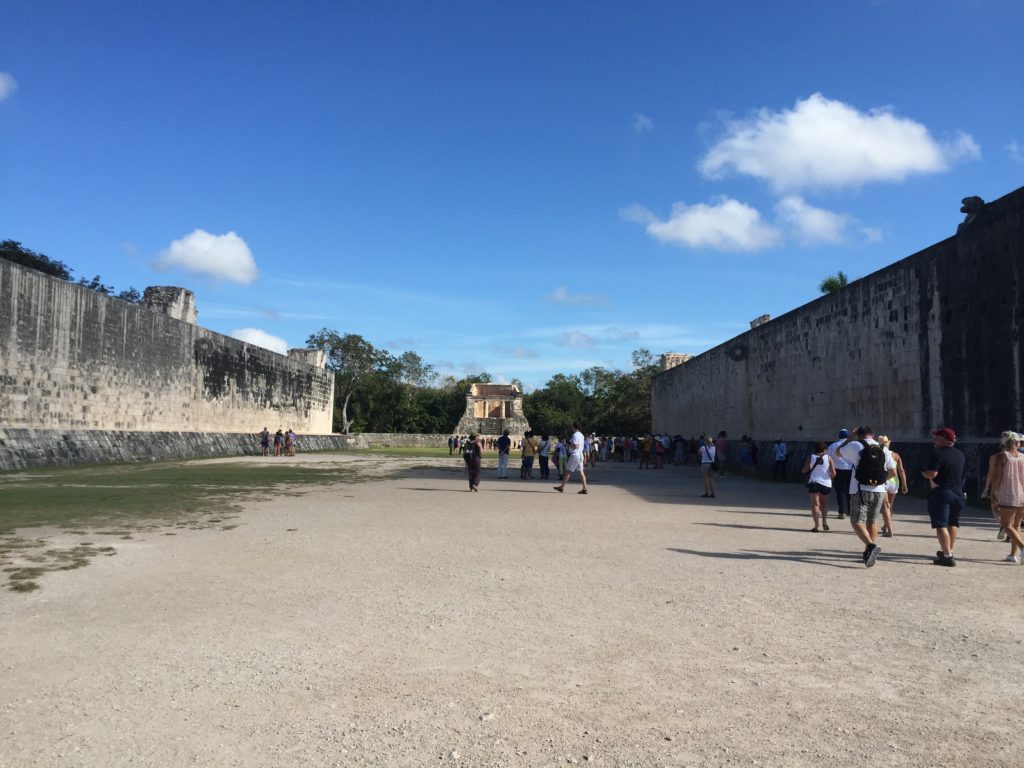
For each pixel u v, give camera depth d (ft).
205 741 11.53
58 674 14.48
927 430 59.52
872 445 26.96
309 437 162.20
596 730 12.07
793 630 17.94
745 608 20.03
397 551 28.76
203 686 13.91
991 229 51.93
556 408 278.67
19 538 30.53
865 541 26.61
